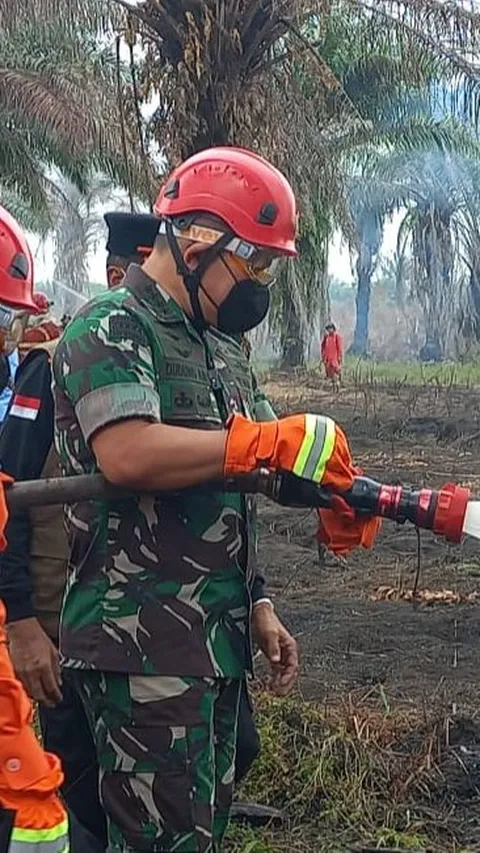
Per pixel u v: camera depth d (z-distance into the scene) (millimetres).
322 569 7762
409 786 4156
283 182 2711
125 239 3404
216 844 2945
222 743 2875
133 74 7699
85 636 2699
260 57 7641
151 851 2699
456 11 10602
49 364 3248
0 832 2340
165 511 2680
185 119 7512
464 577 7453
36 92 16781
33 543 3340
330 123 18781
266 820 3967
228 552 2736
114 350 2582
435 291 32500
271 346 28547
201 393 2711
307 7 7691
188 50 7398
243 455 2469
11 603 3172
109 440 2535
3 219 2760
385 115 21766
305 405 19875
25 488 2607
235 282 2668
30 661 3156
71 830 2895
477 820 4016
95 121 16641
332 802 4043
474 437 15070
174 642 2670
